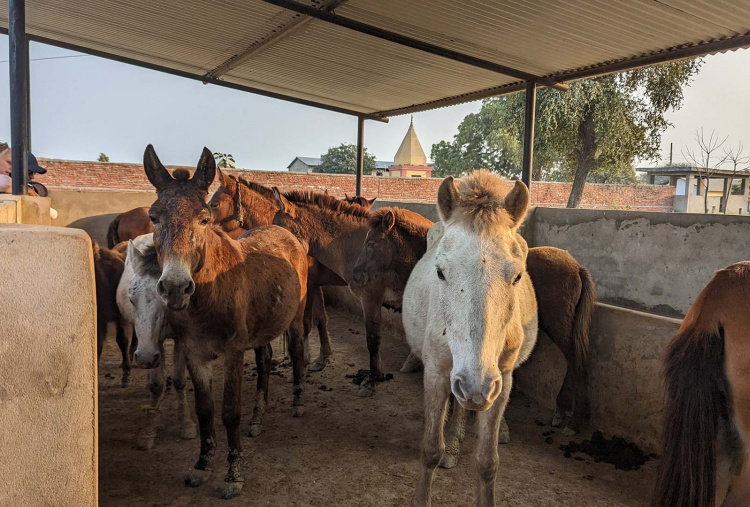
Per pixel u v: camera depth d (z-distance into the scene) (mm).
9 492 1430
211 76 10453
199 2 6938
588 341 4105
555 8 5355
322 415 4559
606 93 18000
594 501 3182
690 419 2184
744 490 2062
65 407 1457
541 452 3836
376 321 5074
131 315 4188
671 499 2211
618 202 26156
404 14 6039
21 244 1395
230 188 6355
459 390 2061
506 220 2293
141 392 5008
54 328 1433
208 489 3291
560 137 18875
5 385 1400
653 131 18516
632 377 3799
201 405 3311
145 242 4848
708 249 6199
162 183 2992
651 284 6855
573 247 7977
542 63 6949
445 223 2414
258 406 4211
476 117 41156
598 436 3951
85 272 1460
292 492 3281
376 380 5121
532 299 3229
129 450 3799
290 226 5504
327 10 6250
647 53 6195
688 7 4926
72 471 1477
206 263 3014
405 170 47625
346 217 5637
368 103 10977
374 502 3188
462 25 6105
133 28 8328
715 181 29828
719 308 2193
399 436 4152
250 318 3494
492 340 2102
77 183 18594
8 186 6707
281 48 8141
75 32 8953
